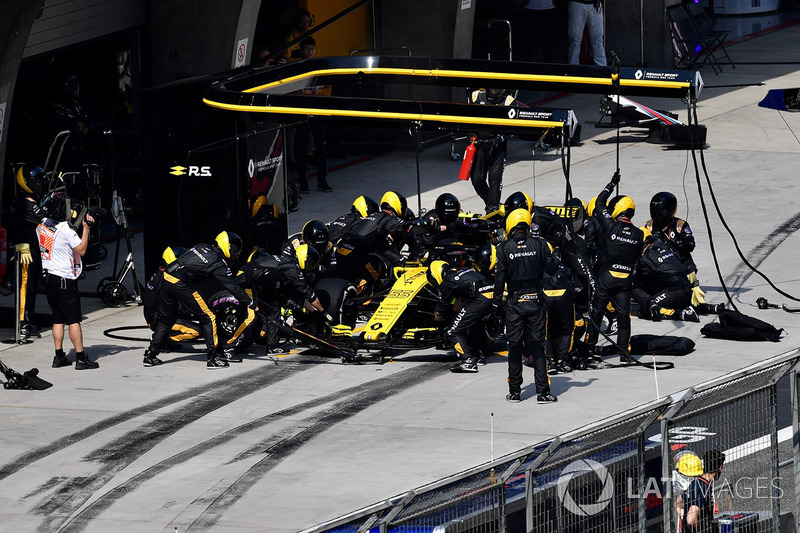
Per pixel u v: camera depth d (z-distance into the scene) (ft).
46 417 152.87
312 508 121.49
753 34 475.72
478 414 149.18
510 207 188.75
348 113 187.93
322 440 141.90
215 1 263.29
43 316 198.08
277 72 215.72
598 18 375.86
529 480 85.25
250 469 133.49
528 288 150.61
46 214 190.29
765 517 96.94
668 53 404.36
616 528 90.74
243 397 159.74
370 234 187.32
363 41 331.16
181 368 173.88
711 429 94.99
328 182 292.20
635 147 315.99
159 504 124.57
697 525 94.07
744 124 334.44
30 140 248.93
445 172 297.74
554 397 153.17
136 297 210.18
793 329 180.96
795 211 251.80
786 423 138.62
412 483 126.72
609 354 174.60
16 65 207.21
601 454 89.71
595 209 186.60
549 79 192.34
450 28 325.83
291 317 188.65
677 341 172.24
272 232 211.41
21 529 119.34
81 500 126.41
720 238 234.79
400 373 169.27
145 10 268.82
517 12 381.81
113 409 155.63
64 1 248.93
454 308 175.22
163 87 204.13
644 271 190.60
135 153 271.08
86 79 272.51
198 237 206.18
